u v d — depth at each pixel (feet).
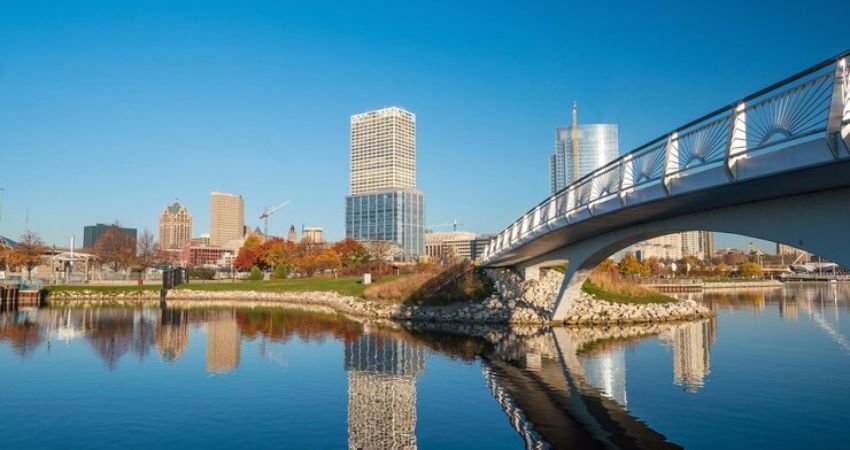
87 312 212.23
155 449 56.24
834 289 416.87
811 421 63.87
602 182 77.87
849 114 37.96
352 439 59.26
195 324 168.55
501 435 60.64
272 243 436.35
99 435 60.39
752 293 360.89
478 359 105.81
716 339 131.23
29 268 338.13
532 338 135.03
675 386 82.17
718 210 65.98
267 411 69.72
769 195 55.21
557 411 69.72
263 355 111.24
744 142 48.44
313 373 93.35
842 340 128.77
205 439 59.11
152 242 459.73
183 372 94.07
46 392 79.46
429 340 132.26
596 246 106.52
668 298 198.59
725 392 78.07
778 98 44.60
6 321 177.17
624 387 82.07
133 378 89.25
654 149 63.52
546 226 102.37
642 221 83.87
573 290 148.05
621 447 56.39
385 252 482.28
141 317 191.52
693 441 57.82
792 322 169.99
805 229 52.01
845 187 47.88
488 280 192.65
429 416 67.92
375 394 78.79
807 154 41.81
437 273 210.79
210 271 418.31
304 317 191.62
